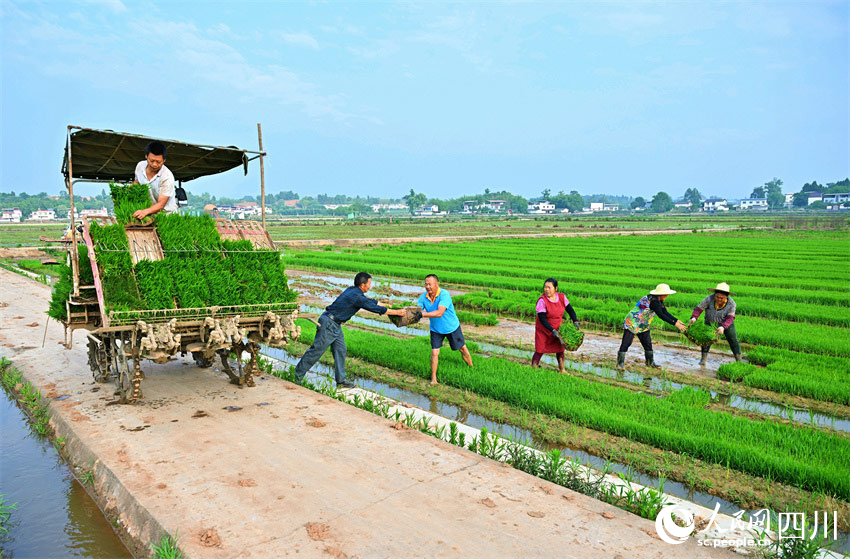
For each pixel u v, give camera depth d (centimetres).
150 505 487
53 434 720
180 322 720
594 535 451
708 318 1147
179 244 809
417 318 899
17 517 526
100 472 572
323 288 2352
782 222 11112
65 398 798
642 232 8419
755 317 1728
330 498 505
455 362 1062
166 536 442
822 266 3234
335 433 672
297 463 582
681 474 623
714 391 990
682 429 739
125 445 623
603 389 897
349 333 1357
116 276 727
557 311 1015
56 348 1140
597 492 551
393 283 2580
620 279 2489
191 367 996
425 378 1007
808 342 1291
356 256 3834
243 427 687
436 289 947
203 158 992
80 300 761
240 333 753
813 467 601
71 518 525
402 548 425
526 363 1153
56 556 462
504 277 2633
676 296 1991
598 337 1469
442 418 774
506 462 621
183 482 533
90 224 755
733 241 5784
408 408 815
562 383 916
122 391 777
